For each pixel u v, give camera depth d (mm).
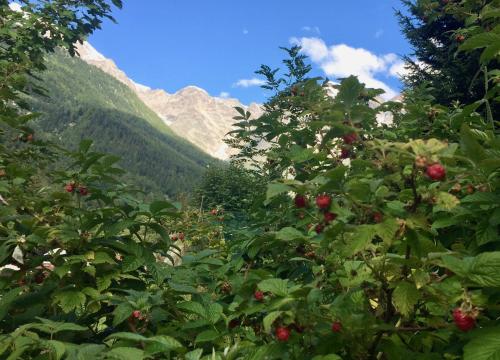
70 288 3016
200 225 8320
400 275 2158
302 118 4781
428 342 2482
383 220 1978
